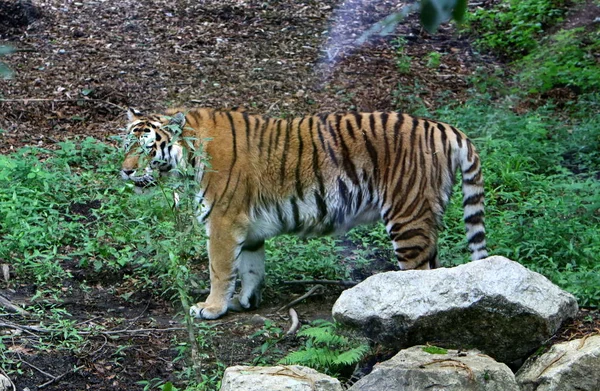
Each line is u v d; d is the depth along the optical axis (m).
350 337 8.65
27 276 11.00
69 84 18.06
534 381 7.88
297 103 17.98
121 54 19.84
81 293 10.74
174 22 21.95
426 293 8.29
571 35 20.64
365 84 19.03
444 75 19.83
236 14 22.75
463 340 8.30
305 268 11.52
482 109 17.30
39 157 15.12
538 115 17.28
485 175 14.60
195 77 19.02
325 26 22.28
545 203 13.12
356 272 11.81
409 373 7.53
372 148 10.14
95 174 14.32
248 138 10.23
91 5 22.62
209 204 10.11
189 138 9.04
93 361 9.01
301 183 10.21
